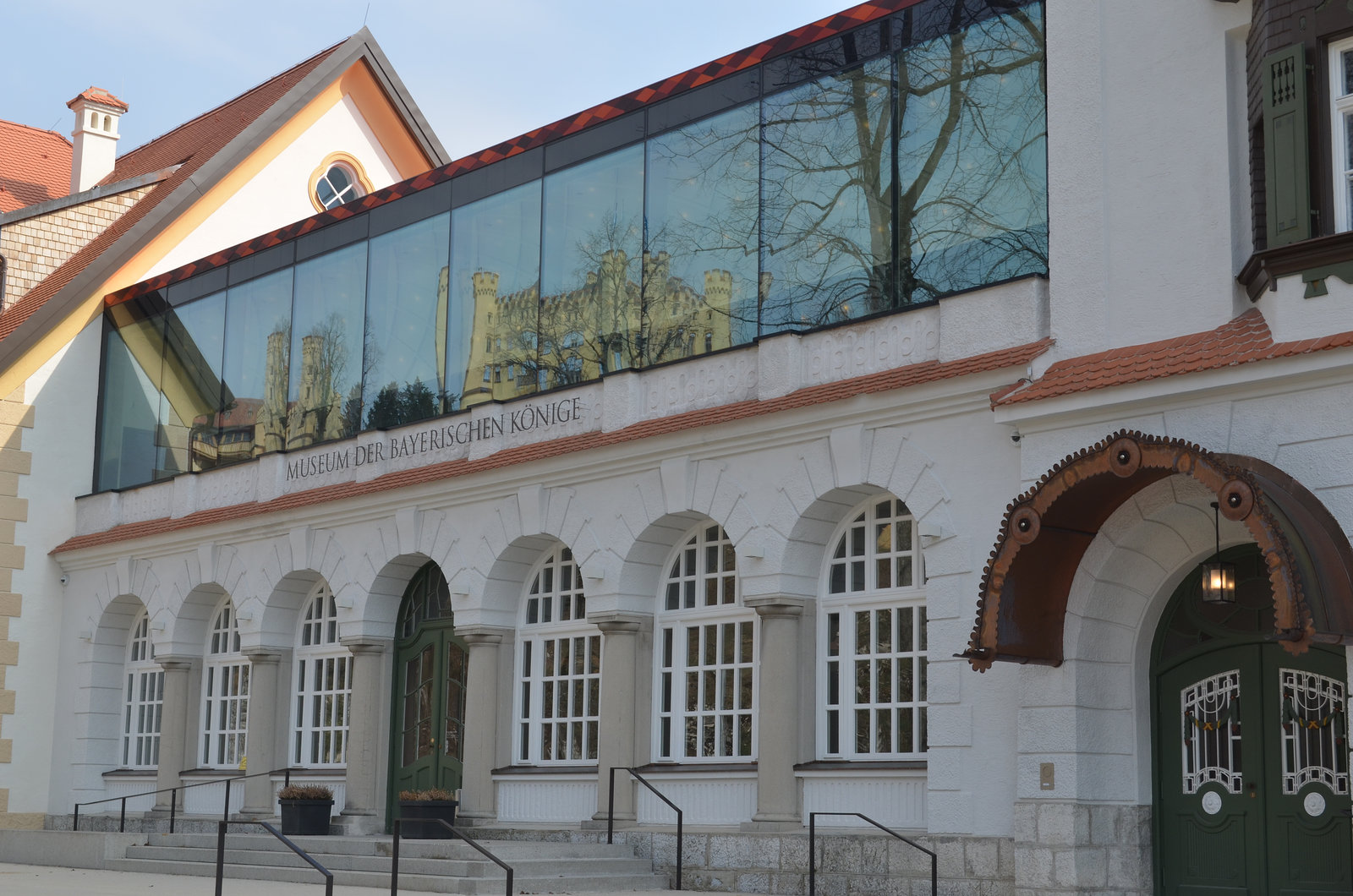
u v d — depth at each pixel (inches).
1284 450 522.6
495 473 848.3
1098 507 565.9
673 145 812.6
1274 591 476.1
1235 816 566.3
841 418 682.2
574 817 799.7
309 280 1031.6
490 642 850.8
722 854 700.7
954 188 684.7
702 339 780.0
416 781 907.4
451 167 941.8
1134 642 585.9
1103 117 613.6
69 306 1185.4
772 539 706.2
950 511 635.5
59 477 1180.5
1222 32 579.2
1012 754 599.5
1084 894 560.1
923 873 621.3
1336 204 519.8
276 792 981.2
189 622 1070.4
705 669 759.7
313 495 964.6
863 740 686.5
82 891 681.0
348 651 967.6
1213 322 565.6
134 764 1127.0
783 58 765.9
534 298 878.4
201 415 1102.4
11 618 1146.7
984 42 684.1
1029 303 633.6
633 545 774.5
